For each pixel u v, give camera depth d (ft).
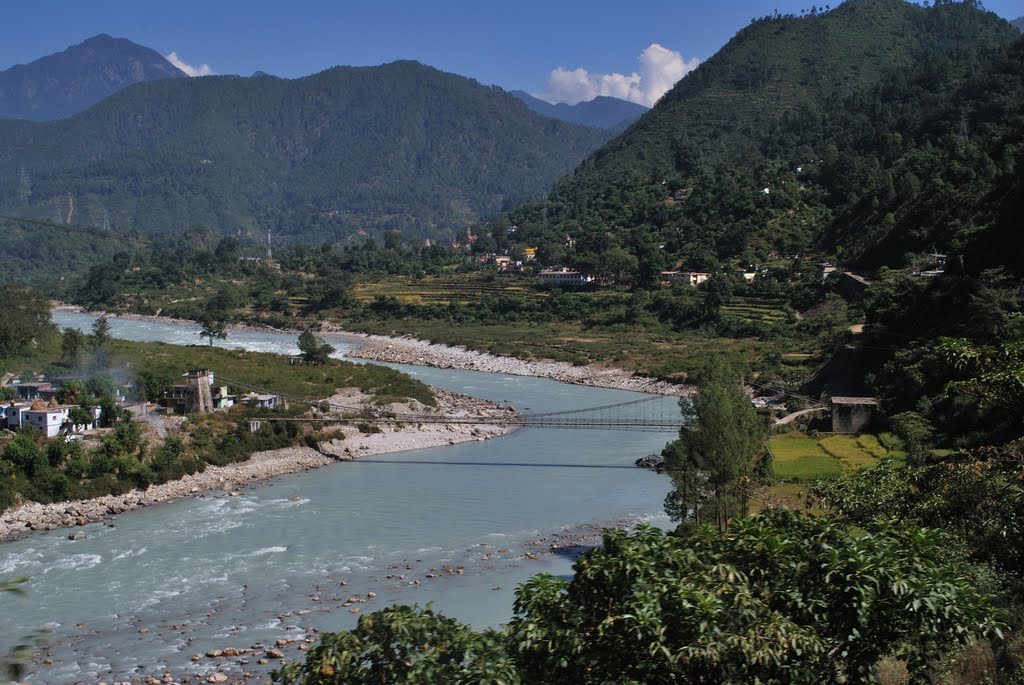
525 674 81.51
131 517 275.59
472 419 398.83
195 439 333.42
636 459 353.51
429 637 86.48
